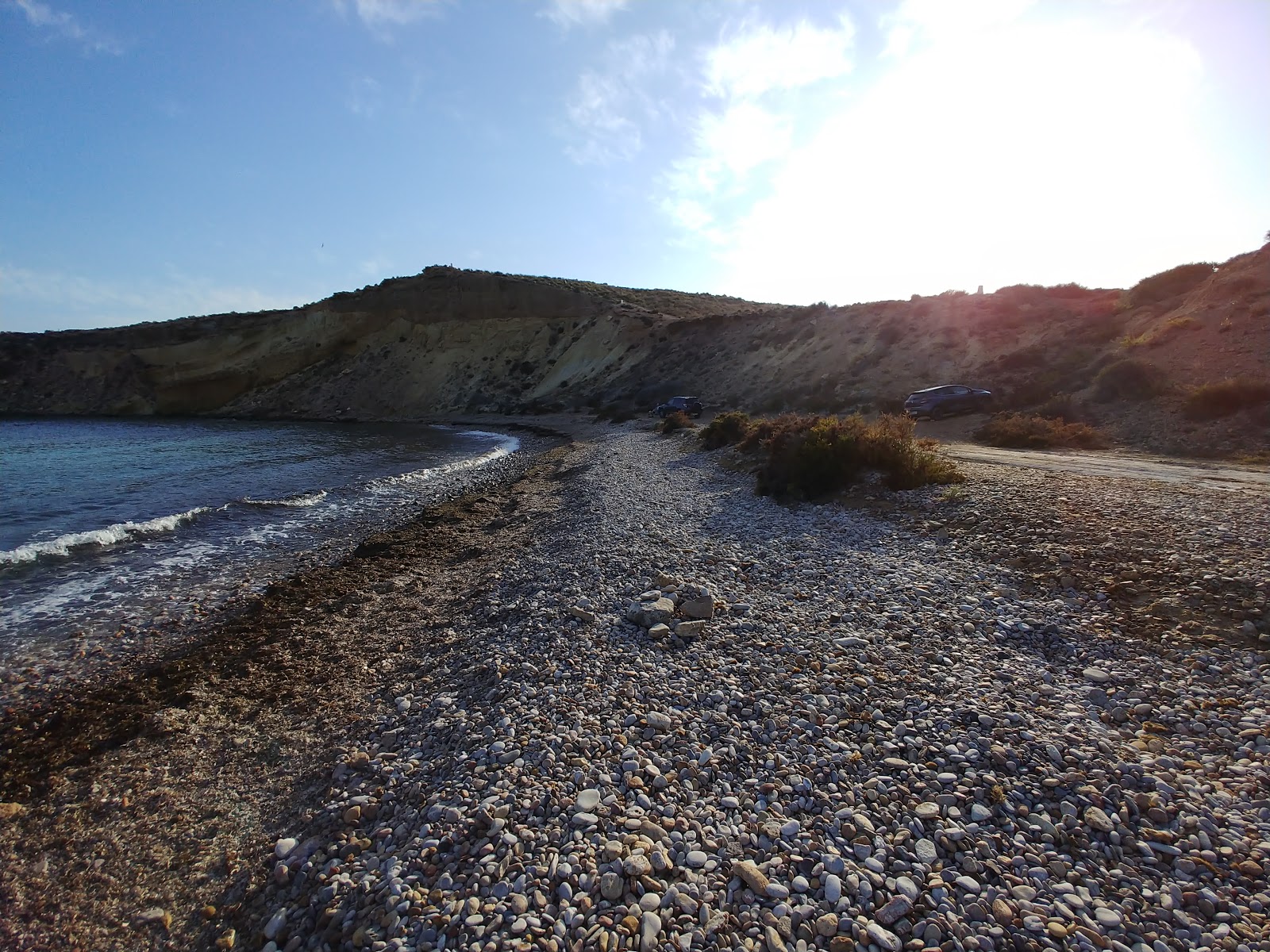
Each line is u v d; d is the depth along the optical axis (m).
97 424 65.56
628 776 5.17
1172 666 6.06
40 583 12.84
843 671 6.64
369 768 5.97
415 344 83.38
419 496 23.45
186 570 13.82
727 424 26.48
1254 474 13.53
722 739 5.63
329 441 46.56
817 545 11.27
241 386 84.12
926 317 43.69
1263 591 6.80
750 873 4.06
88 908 4.77
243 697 8.01
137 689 8.35
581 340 74.75
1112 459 17.05
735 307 91.38
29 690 8.47
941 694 6.04
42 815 5.93
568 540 13.49
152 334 85.94
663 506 16.08
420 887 4.23
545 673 7.12
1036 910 3.70
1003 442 21.39
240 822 5.61
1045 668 6.38
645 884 4.04
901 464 14.42
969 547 9.88
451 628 9.67
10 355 83.81
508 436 50.50
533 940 3.71
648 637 7.86
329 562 14.40
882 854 4.19
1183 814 4.32
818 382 41.62
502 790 5.10
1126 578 7.77
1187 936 3.46
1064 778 4.74
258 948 4.16
